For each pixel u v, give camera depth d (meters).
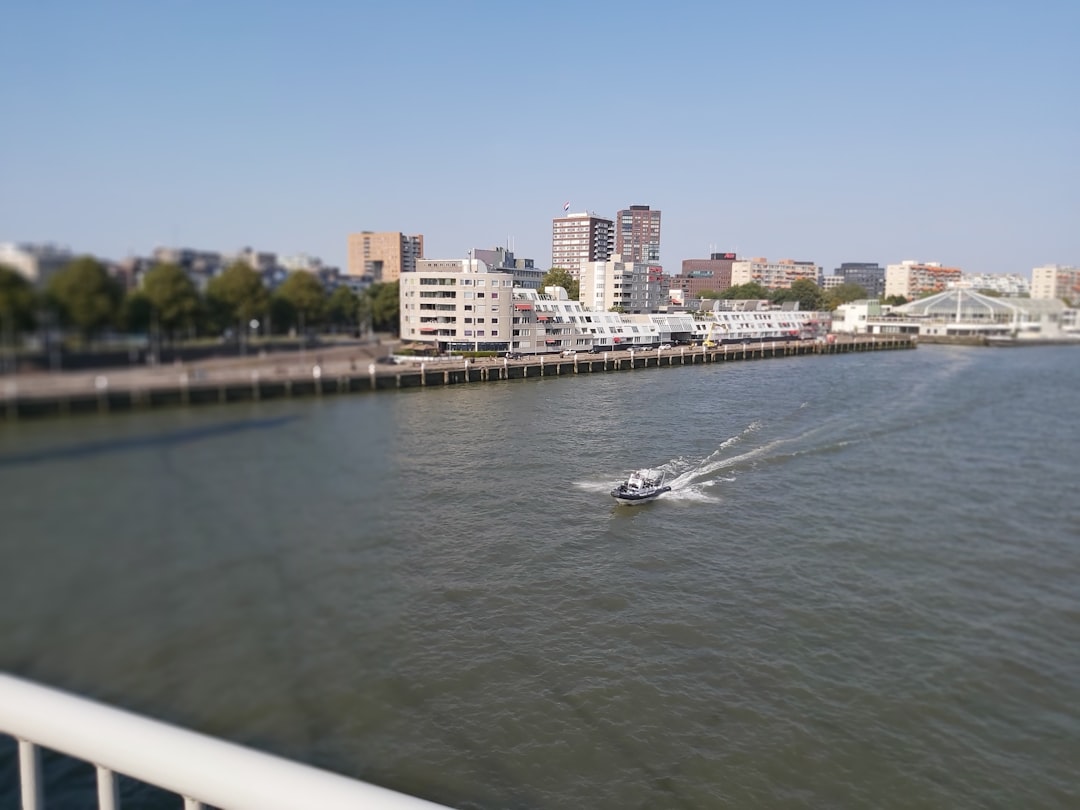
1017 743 15.23
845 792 14.02
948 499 31.03
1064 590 21.95
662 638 18.73
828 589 21.75
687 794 13.87
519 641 17.59
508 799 13.53
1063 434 45.69
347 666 12.81
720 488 31.58
